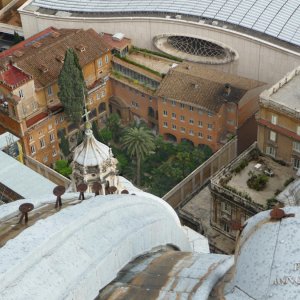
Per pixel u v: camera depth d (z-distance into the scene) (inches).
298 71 4089.6
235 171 3809.1
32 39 5167.3
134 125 5039.4
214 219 3860.7
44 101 4744.1
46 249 740.0
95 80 5093.5
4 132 4717.0
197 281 799.1
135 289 799.1
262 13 5039.4
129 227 887.7
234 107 4522.6
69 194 1099.3
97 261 777.6
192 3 5231.3
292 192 3368.6
